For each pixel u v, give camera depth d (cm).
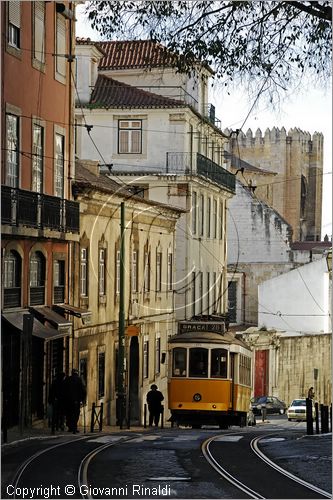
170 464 3881
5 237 5497
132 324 8594
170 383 6925
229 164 14925
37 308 6138
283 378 12144
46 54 6400
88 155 10569
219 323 7138
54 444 4675
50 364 6362
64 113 6825
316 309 13162
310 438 5094
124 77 10919
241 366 7106
